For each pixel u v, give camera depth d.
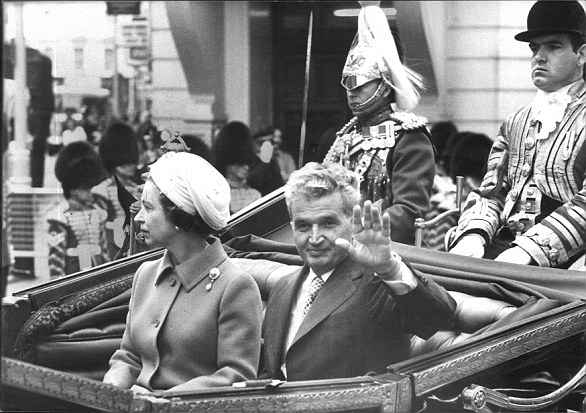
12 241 12.38
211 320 7.48
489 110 17.86
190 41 15.77
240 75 17.02
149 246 9.28
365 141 9.64
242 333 7.41
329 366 7.27
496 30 17.84
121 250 10.02
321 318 7.28
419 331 7.12
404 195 9.39
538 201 9.08
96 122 13.49
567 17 9.02
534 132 9.17
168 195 7.52
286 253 8.95
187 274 7.60
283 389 6.72
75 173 12.66
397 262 6.96
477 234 9.09
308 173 7.33
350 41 13.50
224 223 7.64
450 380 7.16
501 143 9.43
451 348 7.25
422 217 9.39
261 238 9.17
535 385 7.95
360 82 9.56
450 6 17.52
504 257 8.59
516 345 7.46
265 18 16.88
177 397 6.56
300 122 16.88
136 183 12.66
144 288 7.82
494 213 9.23
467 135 13.88
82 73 13.46
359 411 6.81
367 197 9.58
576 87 9.12
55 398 6.41
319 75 13.34
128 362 7.76
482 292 7.92
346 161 9.73
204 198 7.51
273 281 8.36
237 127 14.48
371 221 6.89
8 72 10.66
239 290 7.50
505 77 17.94
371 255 6.91
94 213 12.47
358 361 7.25
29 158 12.76
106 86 13.77
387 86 9.62
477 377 7.41
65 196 12.55
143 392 6.65
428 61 17.00
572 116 9.05
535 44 9.17
